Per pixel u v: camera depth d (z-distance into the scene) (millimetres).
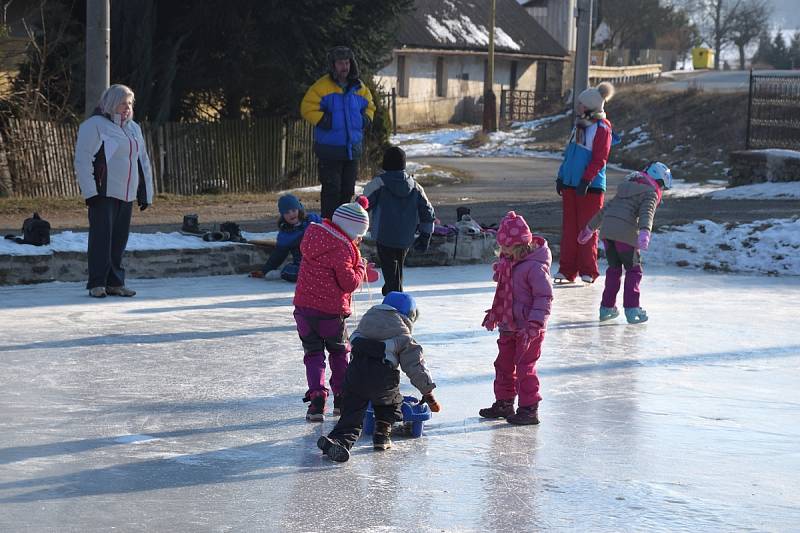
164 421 7742
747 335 11820
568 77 82938
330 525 5730
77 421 7660
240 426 7688
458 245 17344
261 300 13258
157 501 6051
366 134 33688
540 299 7918
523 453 7223
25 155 24672
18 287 13641
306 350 8016
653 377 9664
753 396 8992
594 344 11172
